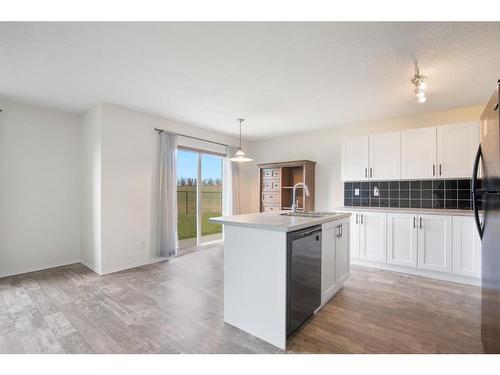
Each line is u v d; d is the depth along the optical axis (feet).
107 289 9.71
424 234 11.07
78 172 13.41
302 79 9.02
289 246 6.21
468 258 10.16
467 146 10.83
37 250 12.06
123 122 12.35
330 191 16.22
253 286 6.67
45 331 6.80
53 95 10.73
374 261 12.38
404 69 8.21
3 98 11.07
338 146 15.94
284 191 17.65
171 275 11.41
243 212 20.10
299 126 15.79
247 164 20.54
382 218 12.10
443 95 10.43
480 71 8.27
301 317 6.72
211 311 7.99
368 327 6.98
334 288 8.90
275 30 6.21
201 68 8.23
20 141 11.59
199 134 16.47
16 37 6.55
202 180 17.43
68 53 7.36
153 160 13.82
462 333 6.68
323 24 5.97
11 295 9.12
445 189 12.25
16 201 11.48
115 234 11.98
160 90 10.13
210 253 15.35
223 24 6.00
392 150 12.64
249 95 10.62
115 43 6.84
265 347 6.12
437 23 5.88
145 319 7.45
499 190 4.54
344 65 7.97
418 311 7.91
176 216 14.65
